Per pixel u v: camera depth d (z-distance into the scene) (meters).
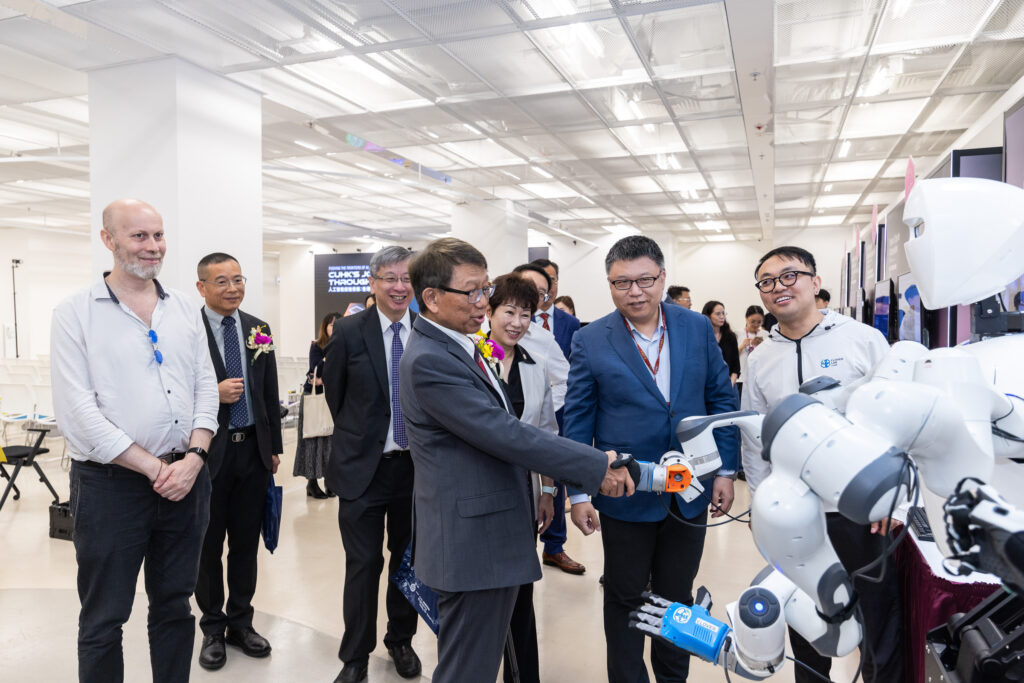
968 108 6.26
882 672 1.77
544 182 9.19
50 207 10.85
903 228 5.34
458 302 1.55
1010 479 1.20
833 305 14.21
